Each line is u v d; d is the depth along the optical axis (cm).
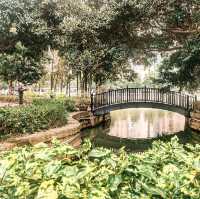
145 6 2403
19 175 259
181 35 2672
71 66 2761
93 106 2678
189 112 2647
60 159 281
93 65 2684
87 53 2591
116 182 237
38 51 3030
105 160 261
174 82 2745
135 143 2091
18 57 2866
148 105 2728
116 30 2609
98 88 3256
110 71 2800
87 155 282
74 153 284
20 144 1188
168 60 2802
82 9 2611
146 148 1930
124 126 2905
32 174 260
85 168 249
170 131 2598
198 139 2228
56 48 3042
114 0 2475
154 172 268
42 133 1431
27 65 2941
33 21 2741
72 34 2598
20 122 1349
